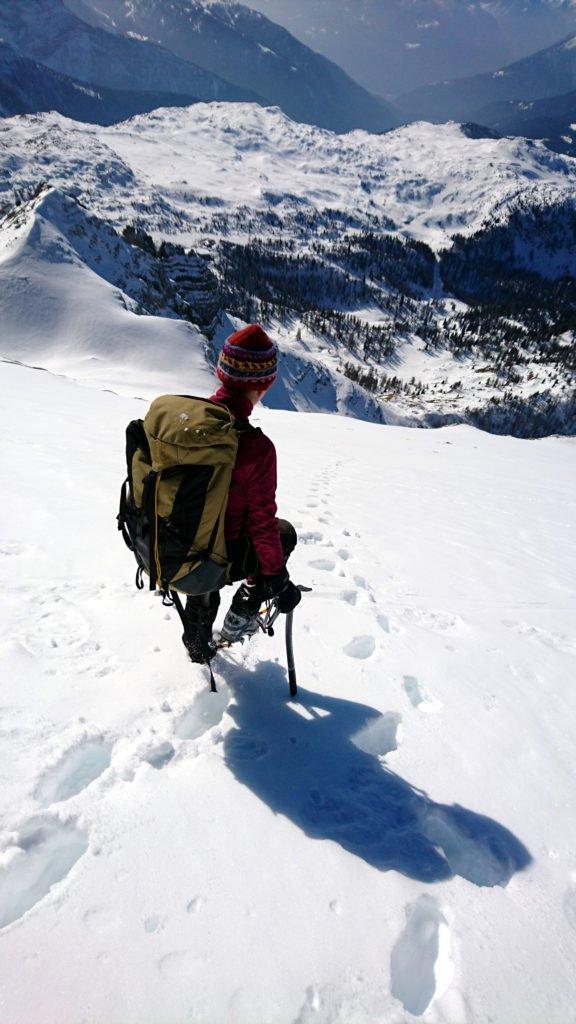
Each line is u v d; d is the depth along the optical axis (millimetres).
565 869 2340
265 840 2197
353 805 2449
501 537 8367
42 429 9469
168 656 3209
